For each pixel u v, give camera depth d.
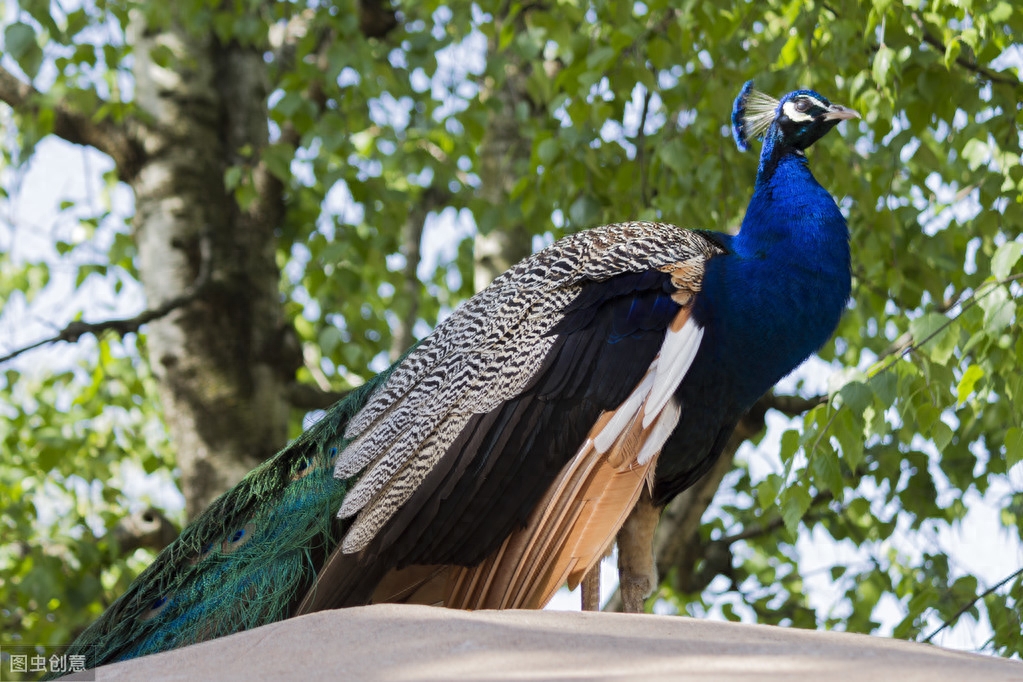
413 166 12.40
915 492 9.27
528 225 10.56
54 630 11.41
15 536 12.09
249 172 10.67
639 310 6.14
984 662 3.81
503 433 5.89
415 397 6.09
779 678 3.49
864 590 10.51
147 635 5.91
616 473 5.87
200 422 10.57
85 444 13.27
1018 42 8.23
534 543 5.77
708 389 6.25
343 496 6.09
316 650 4.07
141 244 11.20
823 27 8.73
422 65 11.72
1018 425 6.96
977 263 9.19
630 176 9.92
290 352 10.98
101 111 10.91
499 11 11.66
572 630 4.10
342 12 11.08
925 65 8.34
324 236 13.14
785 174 6.73
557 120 11.39
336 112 12.45
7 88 11.30
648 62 10.66
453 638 4.01
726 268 6.35
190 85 11.55
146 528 11.87
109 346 13.73
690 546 11.87
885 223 9.16
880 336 10.63
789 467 6.91
